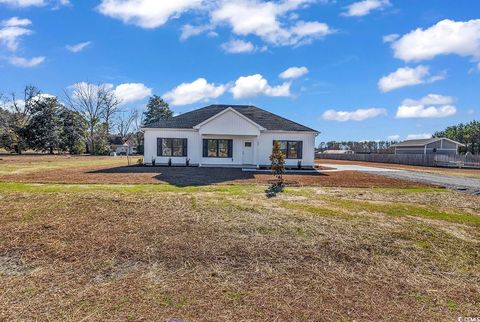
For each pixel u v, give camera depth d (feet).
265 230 20.58
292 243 18.35
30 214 23.94
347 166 91.20
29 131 161.17
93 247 17.35
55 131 165.17
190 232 19.95
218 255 16.40
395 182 47.62
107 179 44.75
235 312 11.06
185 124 76.79
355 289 13.08
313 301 11.99
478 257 16.85
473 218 24.77
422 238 19.61
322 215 24.62
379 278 14.21
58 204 27.04
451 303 12.13
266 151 76.48
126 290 12.62
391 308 11.62
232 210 25.59
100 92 178.91
